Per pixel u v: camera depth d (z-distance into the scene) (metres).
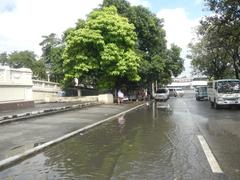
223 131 16.22
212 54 56.59
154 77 54.59
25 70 27.16
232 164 9.37
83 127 17.22
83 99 42.38
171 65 58.66
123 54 43.47
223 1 30.11
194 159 10.02
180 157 10.30
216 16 31.70
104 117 23.27
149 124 19.58
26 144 12.09
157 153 10.95
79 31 42.62
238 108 33.41
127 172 8.56
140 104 41.78
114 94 48.62
